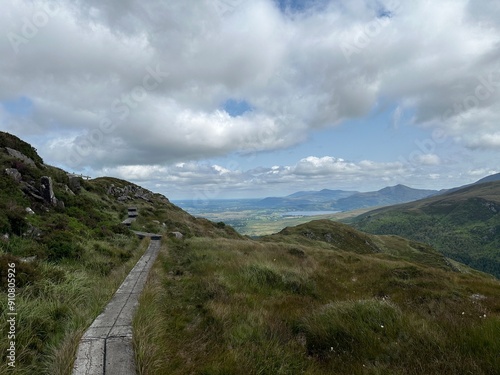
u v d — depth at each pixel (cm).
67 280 834
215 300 858
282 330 675
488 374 448
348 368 523
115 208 3319
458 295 1110
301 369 520
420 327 615
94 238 1684
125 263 1338
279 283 1186
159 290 890
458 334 569
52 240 1235
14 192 1596
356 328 636
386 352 550
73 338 514
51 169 2678
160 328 612
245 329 636
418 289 1182
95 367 455
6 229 1143
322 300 1059
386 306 721
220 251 1769
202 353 547
